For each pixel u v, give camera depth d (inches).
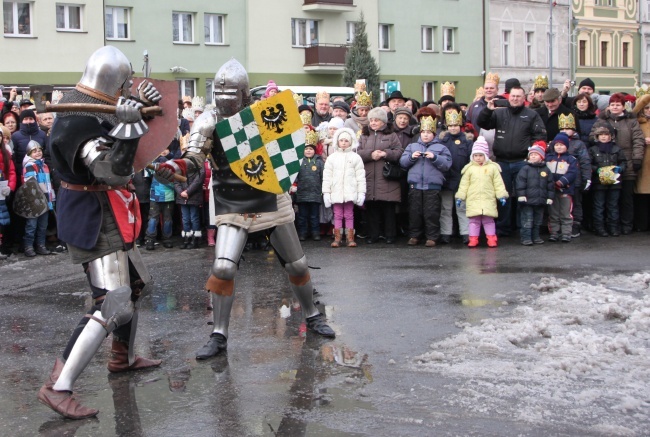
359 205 430.6
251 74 1390.3
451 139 436.8
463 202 434.0
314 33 1486.2
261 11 1392.7
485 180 417.1
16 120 455.2
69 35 1170.0
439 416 179.6
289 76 1441.9
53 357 235.0
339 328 257.6
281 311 283.9
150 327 265.0
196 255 418.6
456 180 436.5
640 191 468.1
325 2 1446.9
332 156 434.0
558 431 169.8
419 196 430.6
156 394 199.5
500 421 175.9
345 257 398.9
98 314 190.4
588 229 481.7
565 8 1859.0
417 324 259.4
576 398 188.4
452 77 1696.6
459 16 1692.9
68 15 1176.2
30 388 206.8
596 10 1913.1
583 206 482.0
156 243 462.3
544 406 183.9
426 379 204.8
